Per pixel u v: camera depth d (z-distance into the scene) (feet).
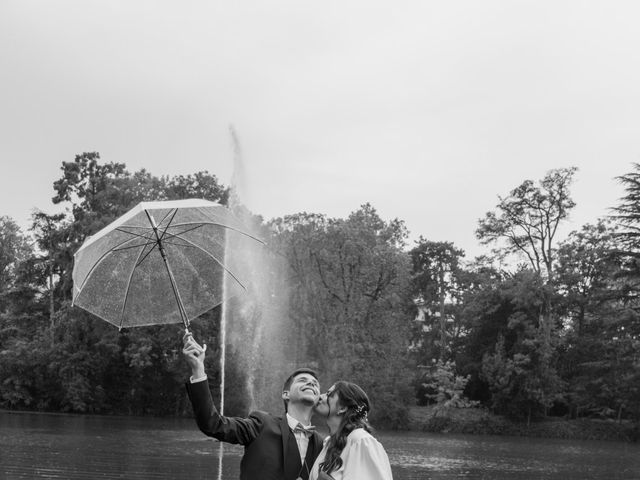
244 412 167.73
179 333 181.98
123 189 195.31
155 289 17.35
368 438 16.40
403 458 100.27
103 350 183.93
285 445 17.03
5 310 208.64
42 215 204.74
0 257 236.43
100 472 66.49
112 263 16.96
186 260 17.58
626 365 171.32
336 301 169.89
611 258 178.40
